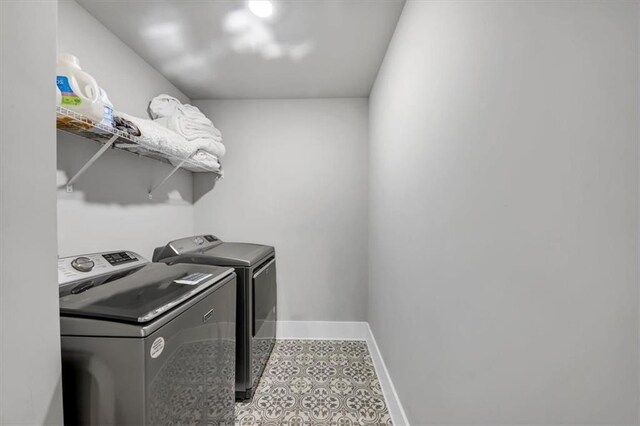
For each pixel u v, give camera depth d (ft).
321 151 8.74
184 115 6.66
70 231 4.36
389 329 5.85
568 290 1.59
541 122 1.77
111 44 5.35
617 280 1.36
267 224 8.84
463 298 2.77
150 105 6.40
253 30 5.35
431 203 3.57
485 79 2.37
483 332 2.43
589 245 1.48
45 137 2.14
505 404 2.14
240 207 8.81
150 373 2.71
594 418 1.48
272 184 8.80
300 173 8.79
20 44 1.95
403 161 4.83
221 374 4.40
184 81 7.50
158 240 6.79
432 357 3.54
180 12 4.82
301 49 6.00
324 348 8.17
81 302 2.91
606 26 1.40
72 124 3.57
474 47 2.54
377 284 7.15
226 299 4.59
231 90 8.09
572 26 1.57
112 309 2.77
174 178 7.55
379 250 6.90
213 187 8.75
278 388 6.29
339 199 8.78
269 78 7.38
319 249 8.85
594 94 1.45
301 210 8.82
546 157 1.73
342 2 4.60
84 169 4.26
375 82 7.43
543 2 1.75
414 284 4.26
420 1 3.93
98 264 4.05
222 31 5.36
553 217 1.69
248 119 8.75
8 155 1.89
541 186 1.78
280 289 8.87
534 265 1.84
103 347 2.63
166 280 3.83
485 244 2.39
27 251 2.02
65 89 3.29
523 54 1.92
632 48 1.29
